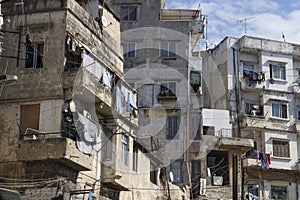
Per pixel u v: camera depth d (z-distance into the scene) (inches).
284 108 2025.1
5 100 997.2
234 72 2023.9
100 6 1188.5
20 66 1011.9
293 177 1955.0
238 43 2055.9
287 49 2079.2
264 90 2011.6
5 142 969.5
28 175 938.1
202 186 1648.6
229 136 1846.7
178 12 1831.9
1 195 739.4
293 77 2064.5
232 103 1985.7
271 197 1907.0
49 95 984.3
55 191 920.3
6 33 1031.0
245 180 1871.3
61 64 997.8
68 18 1024.9
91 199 948.6
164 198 1427.2
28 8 1036.5
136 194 1256.8
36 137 970.7
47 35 1019.3
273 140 1972.2
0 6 994.1
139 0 1763.0
